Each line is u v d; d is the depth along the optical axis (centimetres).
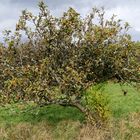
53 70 2047
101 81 2222
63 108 2420
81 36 2097
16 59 2141
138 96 2792
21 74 2064
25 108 2289
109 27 2089
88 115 2014
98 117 1995
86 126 1956
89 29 2112
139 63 2214
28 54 2148
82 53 2111
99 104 2017
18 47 2134
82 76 2000
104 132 1852
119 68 2177
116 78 2273
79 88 2034
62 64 2089
